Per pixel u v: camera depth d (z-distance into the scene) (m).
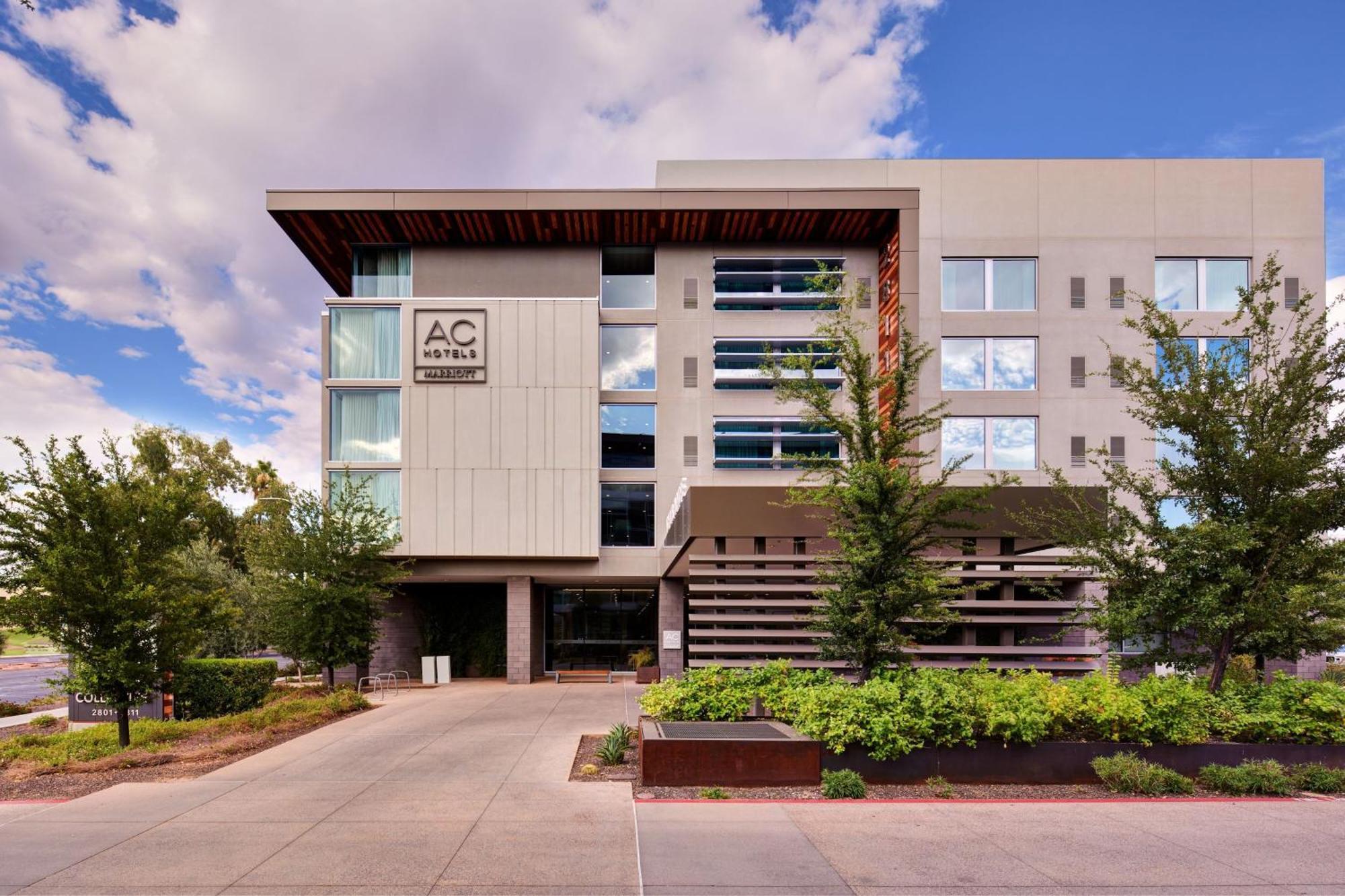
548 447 22.77
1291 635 9.70
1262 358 10.27
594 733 12.02
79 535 11.25
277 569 19.33
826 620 10.41
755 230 24.28
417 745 10.98
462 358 22.86
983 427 23.42
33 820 7.36
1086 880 5.80
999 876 5.86
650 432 24.22
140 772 9.40
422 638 25.19
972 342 23.70
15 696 24.89
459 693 19.14
